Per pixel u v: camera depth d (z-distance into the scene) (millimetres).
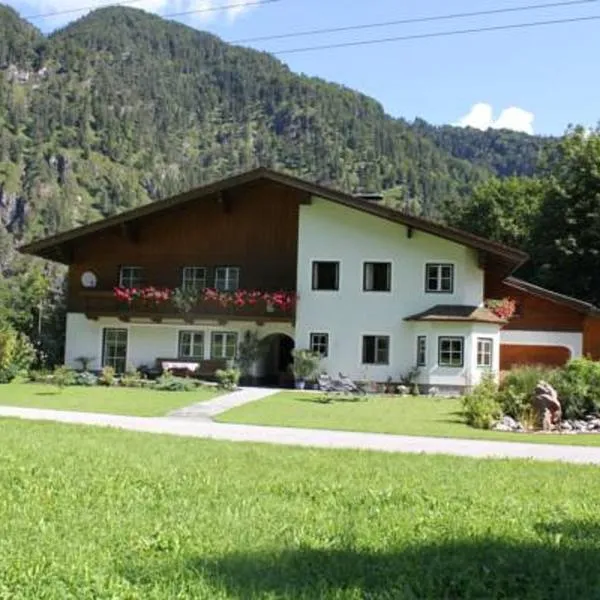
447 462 12492
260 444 14445
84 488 8531
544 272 49156
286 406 24703
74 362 37188
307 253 35094
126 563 5676
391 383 33969
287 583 5297
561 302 37906
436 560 5898
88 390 28984
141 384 31484
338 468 11055
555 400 21531
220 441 14680
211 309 35156
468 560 5977
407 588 5223
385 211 33531
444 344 33344
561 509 8164
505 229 55031
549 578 5570
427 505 8188
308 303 34906
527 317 38188
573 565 5910
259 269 35938
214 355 36031
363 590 5199
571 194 49375
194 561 5750
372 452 13664
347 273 34750
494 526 7203
